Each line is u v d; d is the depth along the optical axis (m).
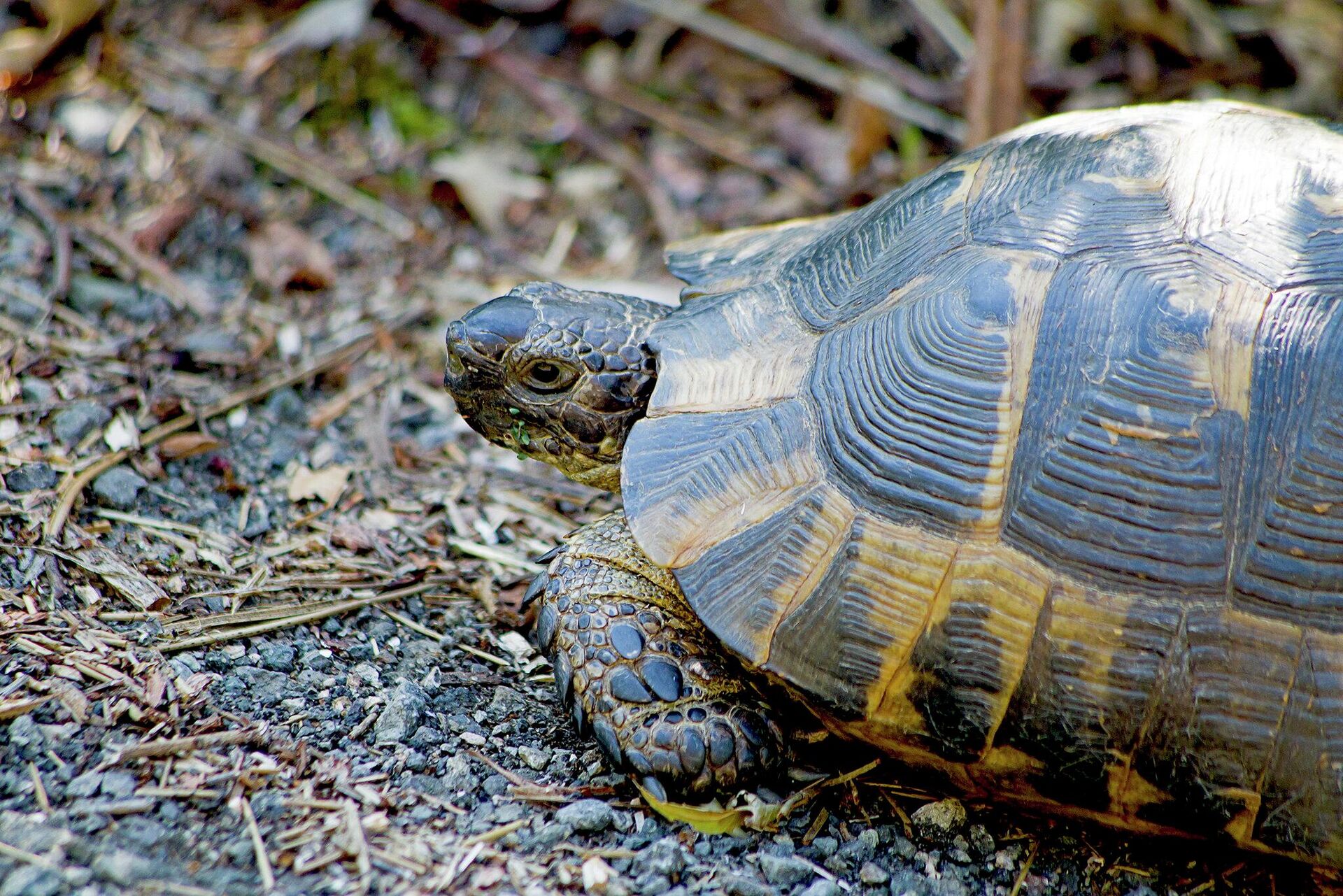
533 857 4.76
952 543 4.82
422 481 7.28
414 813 4.89
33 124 9.21
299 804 4.79
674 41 11.17
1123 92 10.67
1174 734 4.69
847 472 4.97
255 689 5.41
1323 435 4.72
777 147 10.53
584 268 9.36
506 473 7.50
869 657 4.83
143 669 5.29
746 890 4.71
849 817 5.20
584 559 5.46
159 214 8.80
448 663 5.91
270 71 10.16
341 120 10.06
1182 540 4.73
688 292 6.04
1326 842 4.64
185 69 10.03
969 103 9.38
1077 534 4.75
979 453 4.84
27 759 4.70
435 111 10.30
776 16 11.09
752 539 4.96
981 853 5.12
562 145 10.31
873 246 5.50
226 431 7.23
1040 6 11.11
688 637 5.30
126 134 9.34
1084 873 5.10
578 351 5.56
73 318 7.66
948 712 4.80
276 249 8.77
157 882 4.27
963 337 4.91
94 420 6.82
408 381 8.09
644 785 5.05
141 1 10.50
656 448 5.17
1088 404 4.79
